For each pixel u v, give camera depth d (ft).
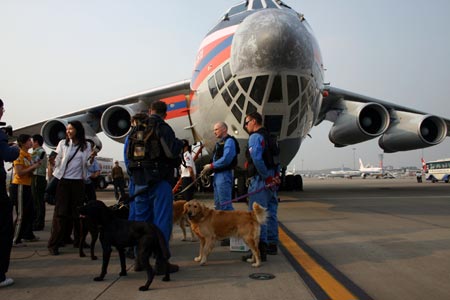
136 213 13.20
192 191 25.30
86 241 18.79
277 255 14.61
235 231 13.16
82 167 15.96
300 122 29.09
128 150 12.66
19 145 17.89
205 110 31.78
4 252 10.89
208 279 11.48
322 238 17.75
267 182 14.30
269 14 25.70
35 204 22.21
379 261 13.44
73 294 10.16
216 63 29.45
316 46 29.89
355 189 60.80
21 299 9.78
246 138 29.27
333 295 9.82
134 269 12.74
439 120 41.45
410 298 9.65
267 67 24.93
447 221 22.97
